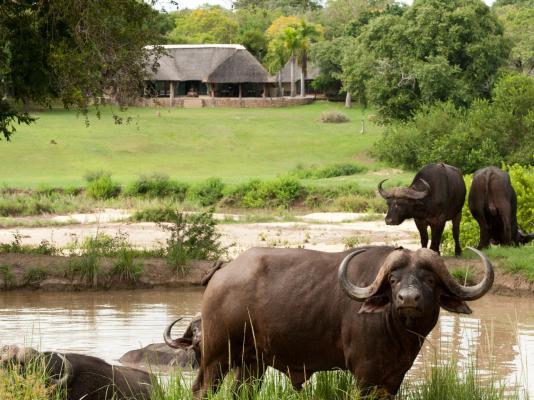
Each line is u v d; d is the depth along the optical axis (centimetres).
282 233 3703
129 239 3431
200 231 2672
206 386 1019
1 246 2664
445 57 8038
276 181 5562
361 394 947
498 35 8388
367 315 928
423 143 7219
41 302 2150
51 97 2973
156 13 2767
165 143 9194
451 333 1725
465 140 6700
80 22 2670
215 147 9225
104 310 2027
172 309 2047
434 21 8081
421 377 1305
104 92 2798
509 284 2275
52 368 1006
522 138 6512
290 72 12912
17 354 996
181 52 12156
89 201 5309
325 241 3416
